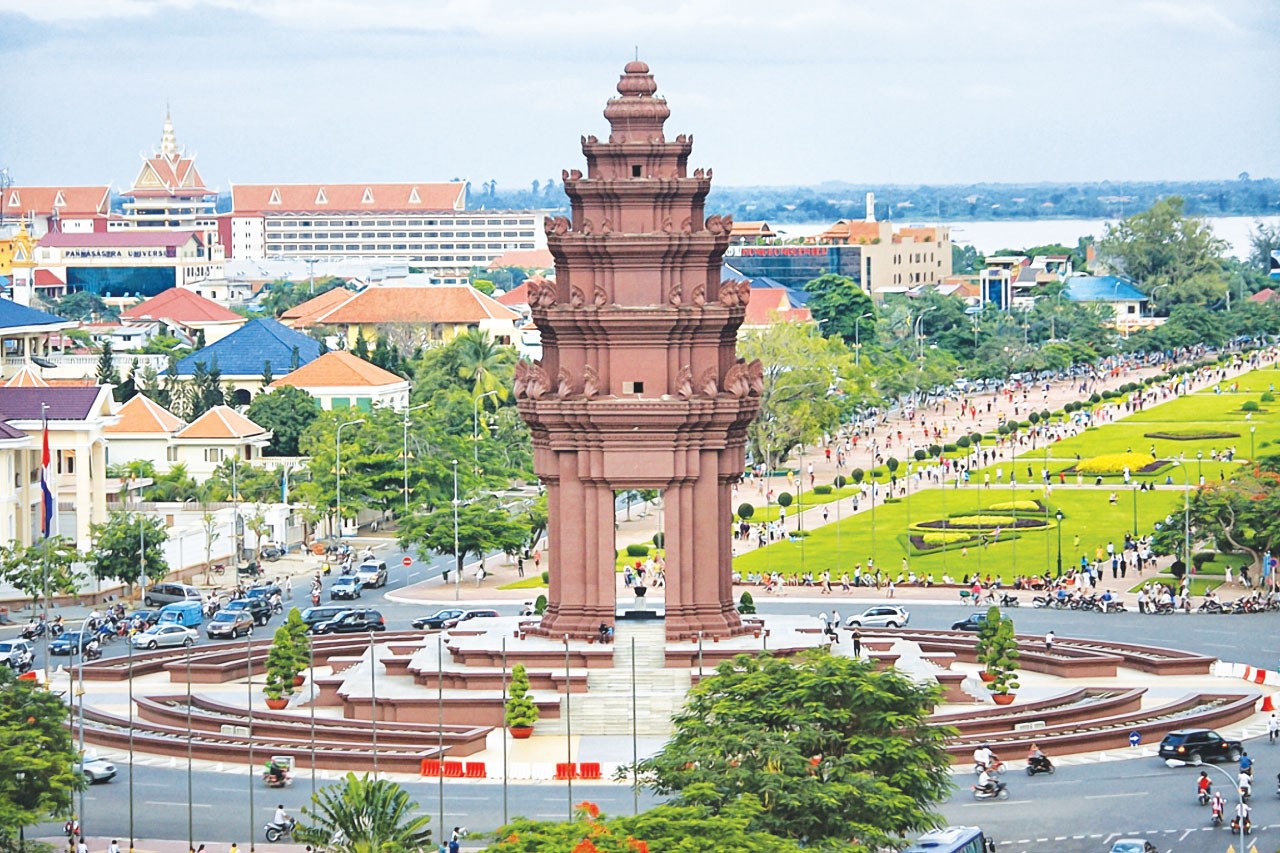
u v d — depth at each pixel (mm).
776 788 171500
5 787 185375
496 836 160625
